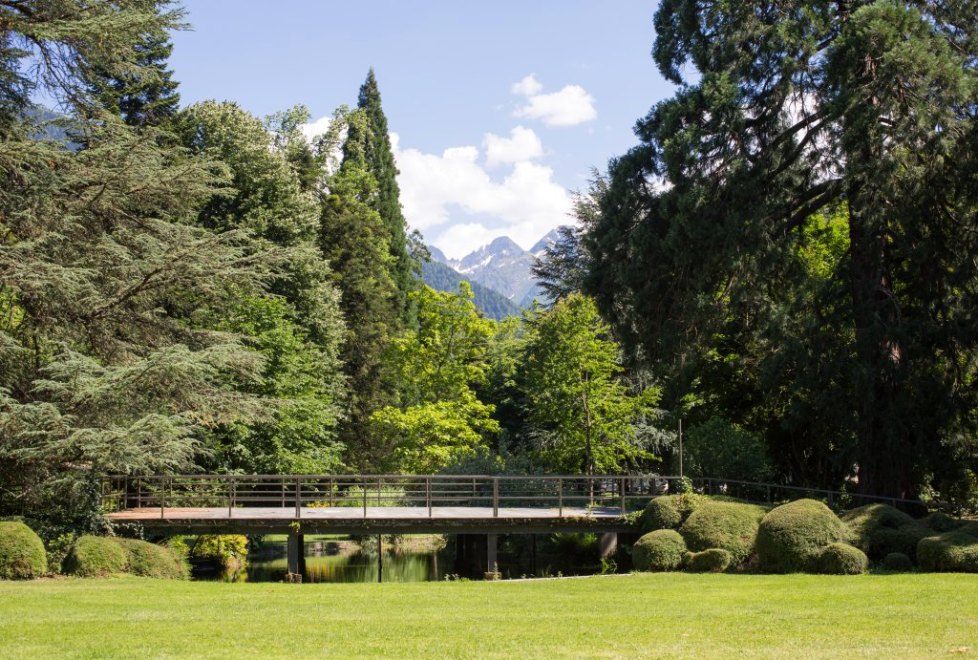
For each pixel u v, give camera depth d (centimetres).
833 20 2455
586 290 2791
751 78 2488
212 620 1184
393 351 3791
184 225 2272
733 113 2439
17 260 1828
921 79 2203
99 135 2116
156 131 2141
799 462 2984
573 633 1072
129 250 2095
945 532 1958
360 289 4334
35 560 1716
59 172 1992
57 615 1212
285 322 3200
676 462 3250
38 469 1914
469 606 1357
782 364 2456
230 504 2294
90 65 2142
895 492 2391
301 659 898
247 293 2311
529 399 3550
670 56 2712
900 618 1160
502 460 3512
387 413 3572
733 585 1622
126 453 1748
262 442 3095
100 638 1028
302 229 3744
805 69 2427
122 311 2127
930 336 2341
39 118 2122
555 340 3114
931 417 2344
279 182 3744
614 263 2695
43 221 1958
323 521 2275
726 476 2717
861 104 2264
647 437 3544
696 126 2483
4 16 1964
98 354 2177
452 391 3691
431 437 3594
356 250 4434
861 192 2314
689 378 2786
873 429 2381
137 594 1472
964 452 2391
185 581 1739
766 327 2538
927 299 2394
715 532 2019
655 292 2617
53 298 1914
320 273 3778
